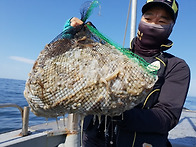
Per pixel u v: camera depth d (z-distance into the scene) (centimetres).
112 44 109
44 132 183
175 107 118
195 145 204
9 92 2553
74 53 93
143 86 86
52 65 90
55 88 84
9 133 179
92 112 88
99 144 146
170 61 139
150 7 145
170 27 144
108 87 82
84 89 82
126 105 88
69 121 184
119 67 87
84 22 115
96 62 88
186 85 128
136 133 126
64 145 179
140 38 151
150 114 111
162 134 127
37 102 89
